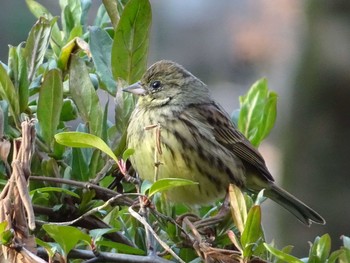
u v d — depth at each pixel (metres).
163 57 25.17
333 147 17.34
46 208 7.13
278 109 18.00
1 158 6.91
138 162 9.13
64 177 7.26
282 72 20.09
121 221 7.39
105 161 7.46
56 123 7.26
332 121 17.38
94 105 7.44
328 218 17.25
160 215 6.77
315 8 17.42
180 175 9.84
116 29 7.67
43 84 7.19
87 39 8.29
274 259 7.30
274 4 24.38
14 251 5.86
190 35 25.27
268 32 24.52
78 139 6.48
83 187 7.01
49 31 7.56
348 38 17.27
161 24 25.25
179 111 10.09
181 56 25.17
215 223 7.63
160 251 7.36
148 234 6.48
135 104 9.77
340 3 17.23
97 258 6.31
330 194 17.31
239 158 10.33
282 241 17.47
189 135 9.93
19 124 7.20
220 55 25.14
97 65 7.82
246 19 25.12
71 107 7.78
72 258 6.45
